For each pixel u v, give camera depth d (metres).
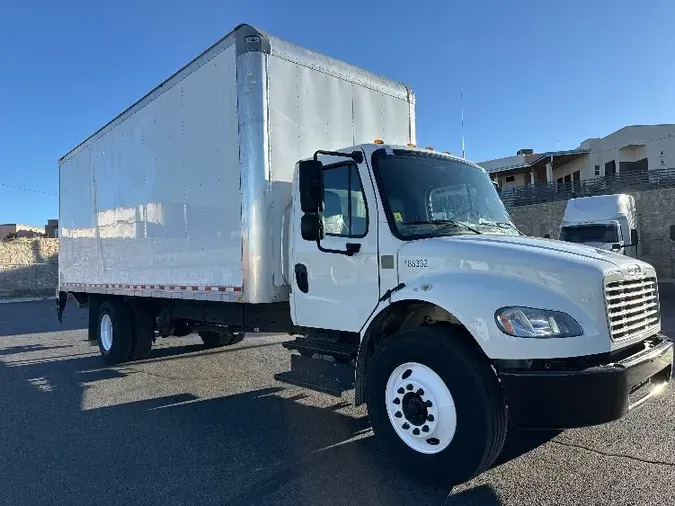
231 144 5.91
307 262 5.29
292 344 5.42
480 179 5.56
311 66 6.10
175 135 7.02
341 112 6.37
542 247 4.14
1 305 25.06
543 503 3.71
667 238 27.83
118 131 8.60
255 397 6.83
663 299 17.97
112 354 8.98
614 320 3.80
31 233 48.28
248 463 4.64
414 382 4.11
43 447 5.18
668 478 4.00
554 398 3.57
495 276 3.94
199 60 6.48
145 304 9.11
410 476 4.15
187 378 7.98
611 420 3.58
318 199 4.60
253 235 5.57
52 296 30.89
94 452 5.02
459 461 3.82
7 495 4.14
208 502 3.92
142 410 6.37
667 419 5.29
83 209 10.02
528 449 4.63
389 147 4.96
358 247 4.79
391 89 7.02
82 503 3.97
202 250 6.48
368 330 4.62
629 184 33.31
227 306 7.05
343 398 6.68
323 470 4.44
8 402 6.91
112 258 8.87
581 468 4.24
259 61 5.63
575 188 35.50
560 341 3.60
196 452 4.94
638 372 3.73
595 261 3.90
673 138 36.12
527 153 43.72
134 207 8.12
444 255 4.23
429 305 4.46
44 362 9.73
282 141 5.75
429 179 5.04
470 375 3.77
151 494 4.09
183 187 6.86
